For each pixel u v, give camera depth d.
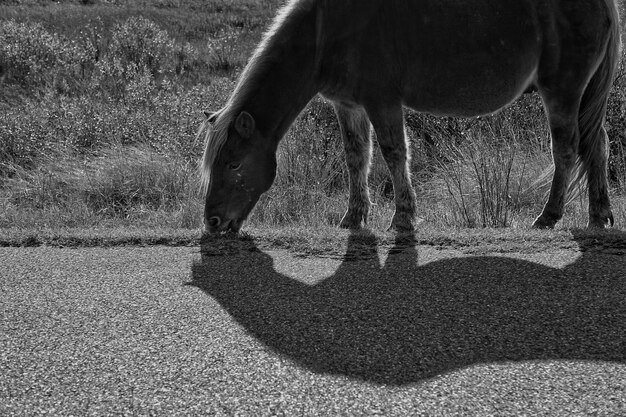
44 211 7.27
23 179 8.48
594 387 2.63
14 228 6.09
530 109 8.99
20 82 13.01
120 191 7.94
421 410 2.51
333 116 9.45
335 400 2.61
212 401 2.64
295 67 5.36
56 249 5.09
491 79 5.46
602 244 4.71
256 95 5.30
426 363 2.91
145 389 2.75
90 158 8.87
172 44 14.83
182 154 8.67
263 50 5.36
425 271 4.21
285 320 3.47
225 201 5.21
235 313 3.59
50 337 3.33
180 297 3.88
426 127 9.49
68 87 12.38
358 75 5.38
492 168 7.09
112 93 12.16
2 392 2.76
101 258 4.79
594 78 5.61
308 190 7.58
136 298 3.88
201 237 5.25
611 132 8.83
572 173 5.71
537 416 2.43
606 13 5.45
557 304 3.55
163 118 9.89
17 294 4.00
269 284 4.08
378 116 5.46
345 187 8.34
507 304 3.58
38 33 14.39
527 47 5.42
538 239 4.88
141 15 17.22
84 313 3.65
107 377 2.87
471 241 4.90
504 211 6.67
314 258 4.67
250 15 18.17
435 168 8.60
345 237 5.12
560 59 5.44
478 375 2.77
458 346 3.07
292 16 5.36
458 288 3.86
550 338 3.12
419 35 5.36
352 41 5.34
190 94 10.70
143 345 3.20
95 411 2.59
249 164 5.23
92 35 15.18
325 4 5.33
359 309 3.58
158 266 4.55
